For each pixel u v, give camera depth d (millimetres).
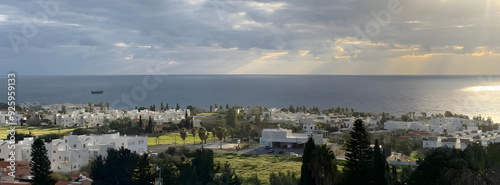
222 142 174625
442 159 58656
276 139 164500
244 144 169250
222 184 80000
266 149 156625
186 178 77875
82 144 120312
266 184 89938
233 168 114250
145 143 138375
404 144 147000
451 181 52094
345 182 66812
